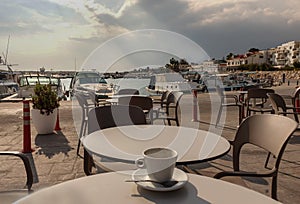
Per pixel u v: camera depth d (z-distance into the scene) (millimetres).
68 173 3352
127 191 1027
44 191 1027
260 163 3695
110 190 1035
